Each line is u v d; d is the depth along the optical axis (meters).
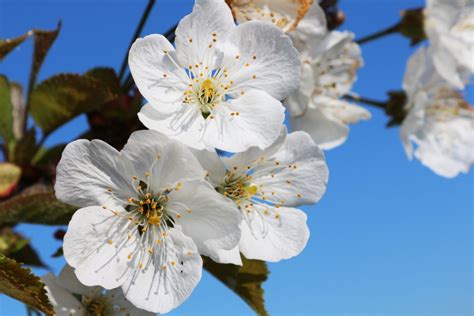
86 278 0.18
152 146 0.18
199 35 0.19
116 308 0.19
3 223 0.21
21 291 0.17
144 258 0.18
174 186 0.18
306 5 0.20
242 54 0.19
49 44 0.21
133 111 0.21
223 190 0.19
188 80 0.19
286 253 0.19
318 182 0.20
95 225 0.18
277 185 0.20
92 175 0.18
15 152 0.22
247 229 0.19
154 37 0.19
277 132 0.19
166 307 0.18
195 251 0.18
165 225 0.18
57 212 0.19
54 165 0.21
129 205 0.19
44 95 0.21
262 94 0.19
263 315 0.19
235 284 0.20
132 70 0.18
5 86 0.22
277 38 0.19
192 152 0.19
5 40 0.20
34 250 0.21
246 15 0.20
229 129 0.19
